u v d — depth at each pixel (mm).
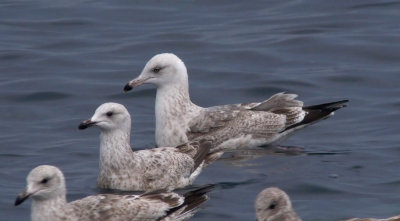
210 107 19609
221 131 18781
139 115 20469
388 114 20109
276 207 13305
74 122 19891
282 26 25203
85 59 23328
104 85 21828
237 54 23484
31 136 19078
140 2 27219
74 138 19062
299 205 15461
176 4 27062
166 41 24359
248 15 26141
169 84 18953
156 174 16688
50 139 18953
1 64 22953
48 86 21672
